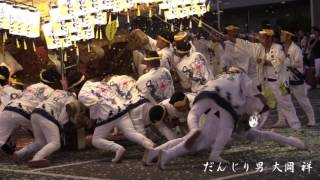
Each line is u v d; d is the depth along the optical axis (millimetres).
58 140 8297
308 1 25500
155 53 8586
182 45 8867
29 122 8562
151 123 8477
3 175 7578
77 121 8531
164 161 7375
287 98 10719
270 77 10758
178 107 7988
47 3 10242
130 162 8172
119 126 8234
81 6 9133
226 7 26422
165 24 11492
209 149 8516
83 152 9406
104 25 10180
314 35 20828
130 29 11141
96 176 7207
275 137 8188
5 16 8984
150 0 9805
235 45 11227
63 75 9812
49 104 8352
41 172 7688
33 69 11164
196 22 11500
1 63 10398
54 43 9453
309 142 9258
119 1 9500
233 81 7539
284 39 11234
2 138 8500
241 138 9961
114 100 8305
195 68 8773
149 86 8406
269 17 26500
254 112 7711
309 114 11281
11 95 8914
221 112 7465
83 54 10086
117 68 9883
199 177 6824
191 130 7375
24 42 10391
